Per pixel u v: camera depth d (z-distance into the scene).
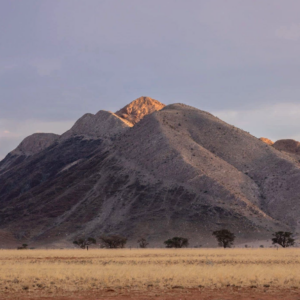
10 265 54.12
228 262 60.22
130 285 34.69
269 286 34.50
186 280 36.47
